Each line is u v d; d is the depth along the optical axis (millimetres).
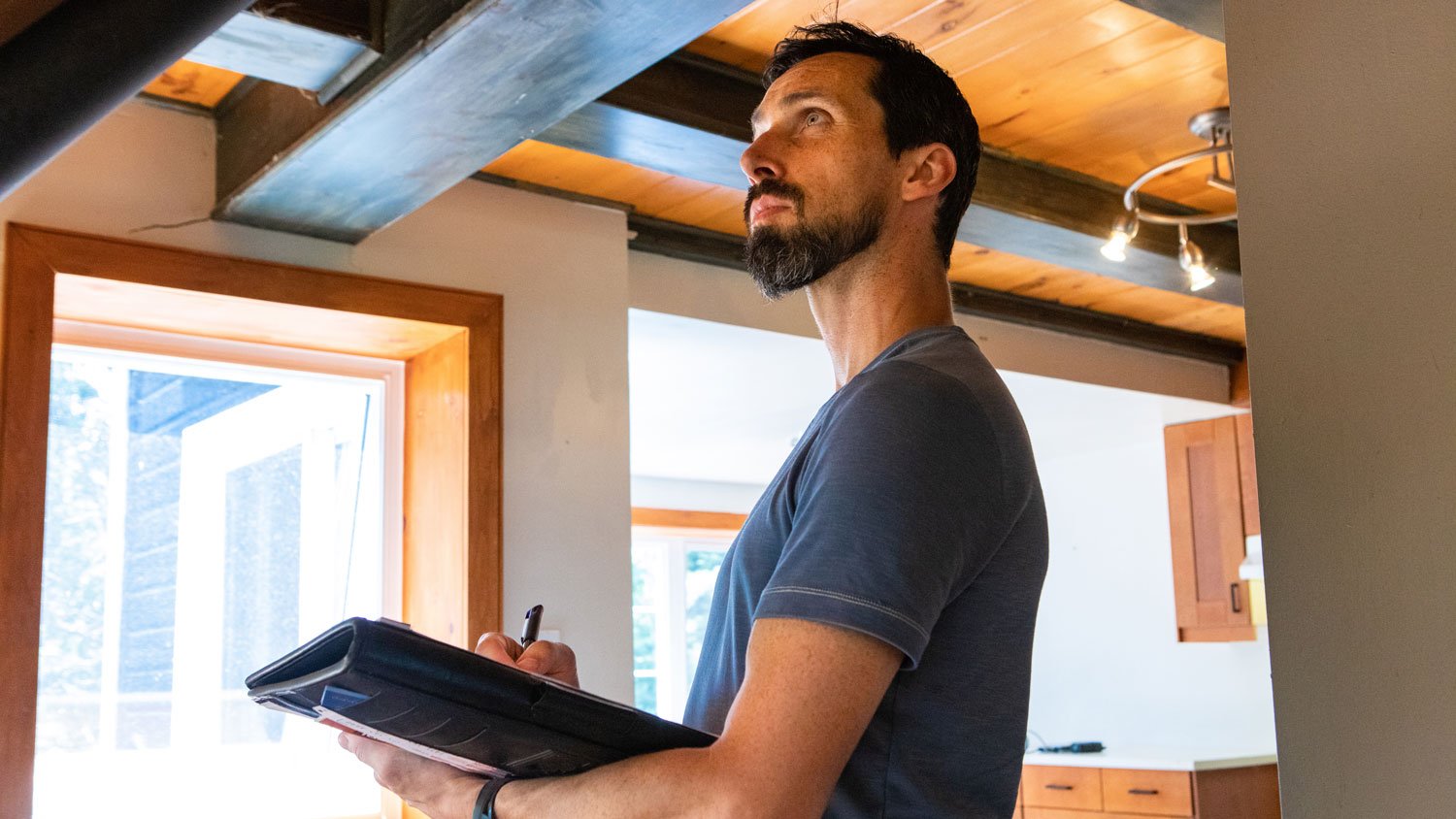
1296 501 1206
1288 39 1263
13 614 2301
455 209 2969
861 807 958
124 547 2809
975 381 1026
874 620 864
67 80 1399
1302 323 1221
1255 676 5441
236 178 2510
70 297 2572
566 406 3068
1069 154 3090
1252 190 1277
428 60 1931
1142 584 5895
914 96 1252
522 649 1206
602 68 1974
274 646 2984
